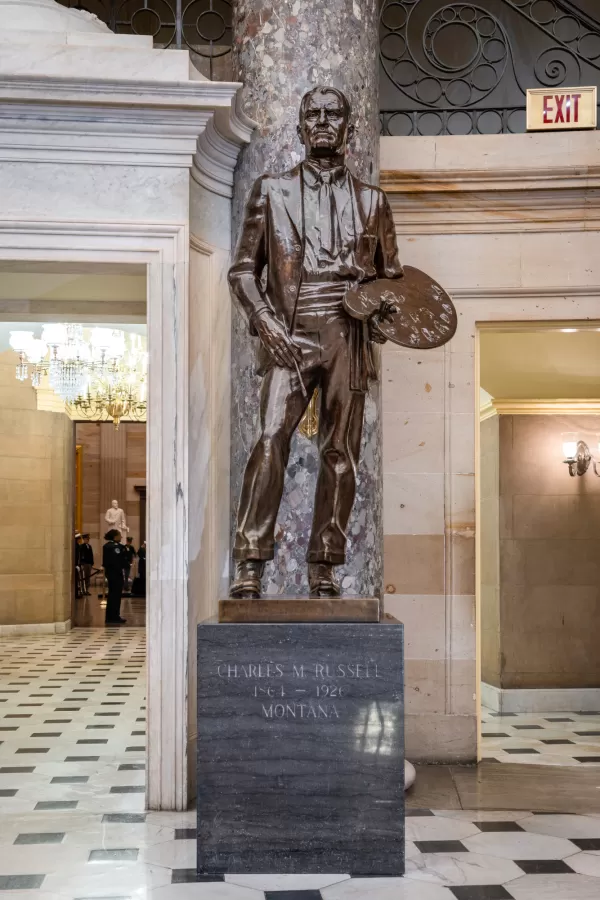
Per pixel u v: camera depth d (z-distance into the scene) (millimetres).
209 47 8133
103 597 26641
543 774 7352
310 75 6773
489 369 10391
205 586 6617
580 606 11367
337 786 4805
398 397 7910
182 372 6398
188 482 6418
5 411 17812
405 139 7898
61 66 6379
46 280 7398
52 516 18078
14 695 10883
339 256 5172
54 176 6434
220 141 6730
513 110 8344
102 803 6320
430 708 7754
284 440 5102
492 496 11609
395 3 8516
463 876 4828
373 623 4879
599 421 11492
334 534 5109
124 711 9875
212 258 6895
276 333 5051
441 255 7883
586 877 4836
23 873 4883
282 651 4820
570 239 7855
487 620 11750
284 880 4727
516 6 8531
